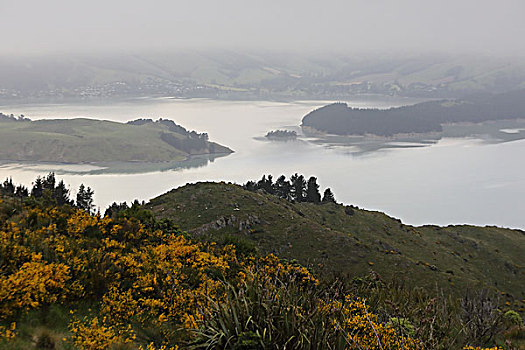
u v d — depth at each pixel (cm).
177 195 6769
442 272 5531
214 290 1135
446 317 1016
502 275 7556
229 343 666
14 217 1433
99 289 1014
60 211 1602
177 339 885
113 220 1650
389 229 8369
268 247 5381
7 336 675
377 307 1192
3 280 800
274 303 704
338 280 1040
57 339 743
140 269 1177
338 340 685
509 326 1391
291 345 642
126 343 806
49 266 912
